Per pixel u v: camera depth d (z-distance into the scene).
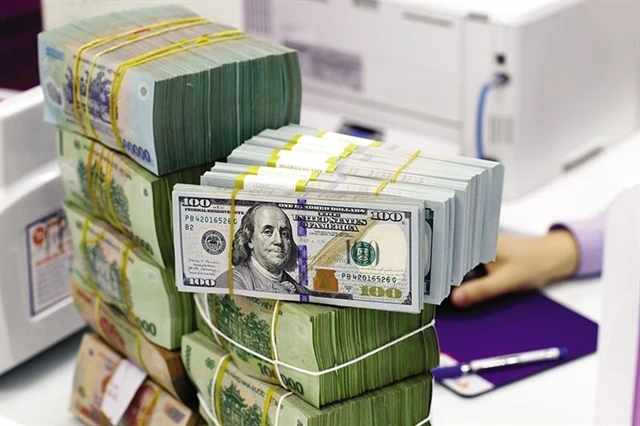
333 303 0.80
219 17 1.20
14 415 1.10
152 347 0.98
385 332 0.82
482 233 0.85
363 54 1.76
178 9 1.07
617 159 1.74
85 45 0.95
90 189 1.01
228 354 0.91
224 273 0.83
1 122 1.08
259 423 0.86
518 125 1.59
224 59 0.91
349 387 0.82
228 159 0.87
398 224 0.76
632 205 0.88
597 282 1.40
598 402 0.97
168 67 0.89
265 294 0.82
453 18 1.60
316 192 0.79
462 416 1.09
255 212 0.80
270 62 0.93
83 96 0.95
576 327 1.27
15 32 1.29
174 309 0.95
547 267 1.37
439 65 1.65
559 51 1.59
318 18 1.79
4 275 1.10
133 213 0.94
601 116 1.74
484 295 1.31
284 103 0.96
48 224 1.15
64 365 1.19
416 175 0.81
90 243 1.04
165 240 0.93
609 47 1.69
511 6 1.55
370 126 1.81
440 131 1.71
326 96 1.85
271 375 0.85
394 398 0.84
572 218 1.54
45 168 1.14
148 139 0.88
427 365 0.87
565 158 1.69
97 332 1.10
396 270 0.77
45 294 1.16
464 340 1.24
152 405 1.01
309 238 0.79
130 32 0.99
